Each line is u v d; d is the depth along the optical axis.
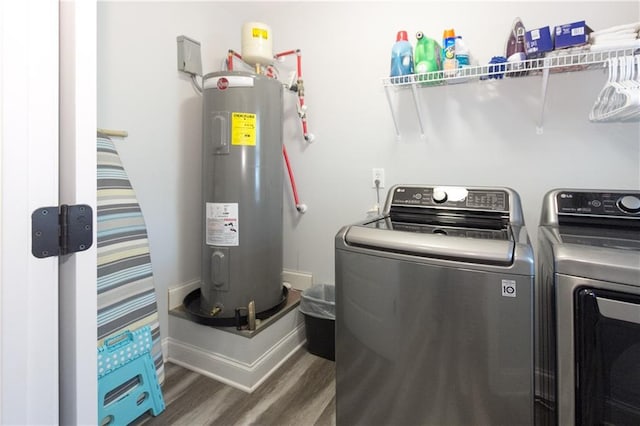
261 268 1.83
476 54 1.71
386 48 1.96
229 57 2.13
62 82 0.62
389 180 1.99
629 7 1.41
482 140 1.73
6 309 0.55
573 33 1.29
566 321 0.90
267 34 1.95
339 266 1.24
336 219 2.18
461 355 1.02
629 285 0.82
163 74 1.88
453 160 1.81
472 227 1.28
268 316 1.83
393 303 1.11
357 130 2.07
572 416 0.90
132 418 1.33
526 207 1.65
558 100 1.56
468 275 0.99
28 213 0.56
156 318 1.56
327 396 1.61
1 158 0.53
